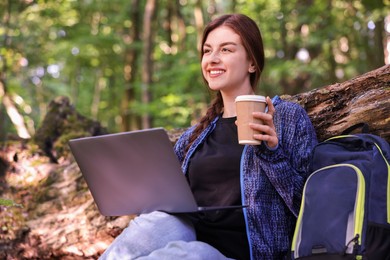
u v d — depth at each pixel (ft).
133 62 40.98
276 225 7.45
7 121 37.11
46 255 11.53
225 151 7.80
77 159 7.63
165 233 7.17
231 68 8.11
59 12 41.88
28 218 11.84
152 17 37.24
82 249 11.35
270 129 6.98
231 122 8.09
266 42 38.14
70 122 13.56
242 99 6.91
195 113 37.27
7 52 35.17
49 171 12.44
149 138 6.91
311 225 6.70
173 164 6.93
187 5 46.44
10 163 12.67
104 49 44.93
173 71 37.04
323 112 9.41
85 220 11.47
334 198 6.68
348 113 9.18
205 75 8.34
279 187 7.34
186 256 6.64
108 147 7.26
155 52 44.55
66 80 55.11
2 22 36.47
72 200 11.80
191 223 7.55
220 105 8.41
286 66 33.06
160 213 7.36
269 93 36.70
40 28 40.93
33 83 47.34
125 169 7.33
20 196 12.19
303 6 35.78
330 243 6.46
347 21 33.53
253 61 8.21
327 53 36.06
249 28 8.20
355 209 6.51
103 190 7.70
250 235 7.35
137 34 41.52
